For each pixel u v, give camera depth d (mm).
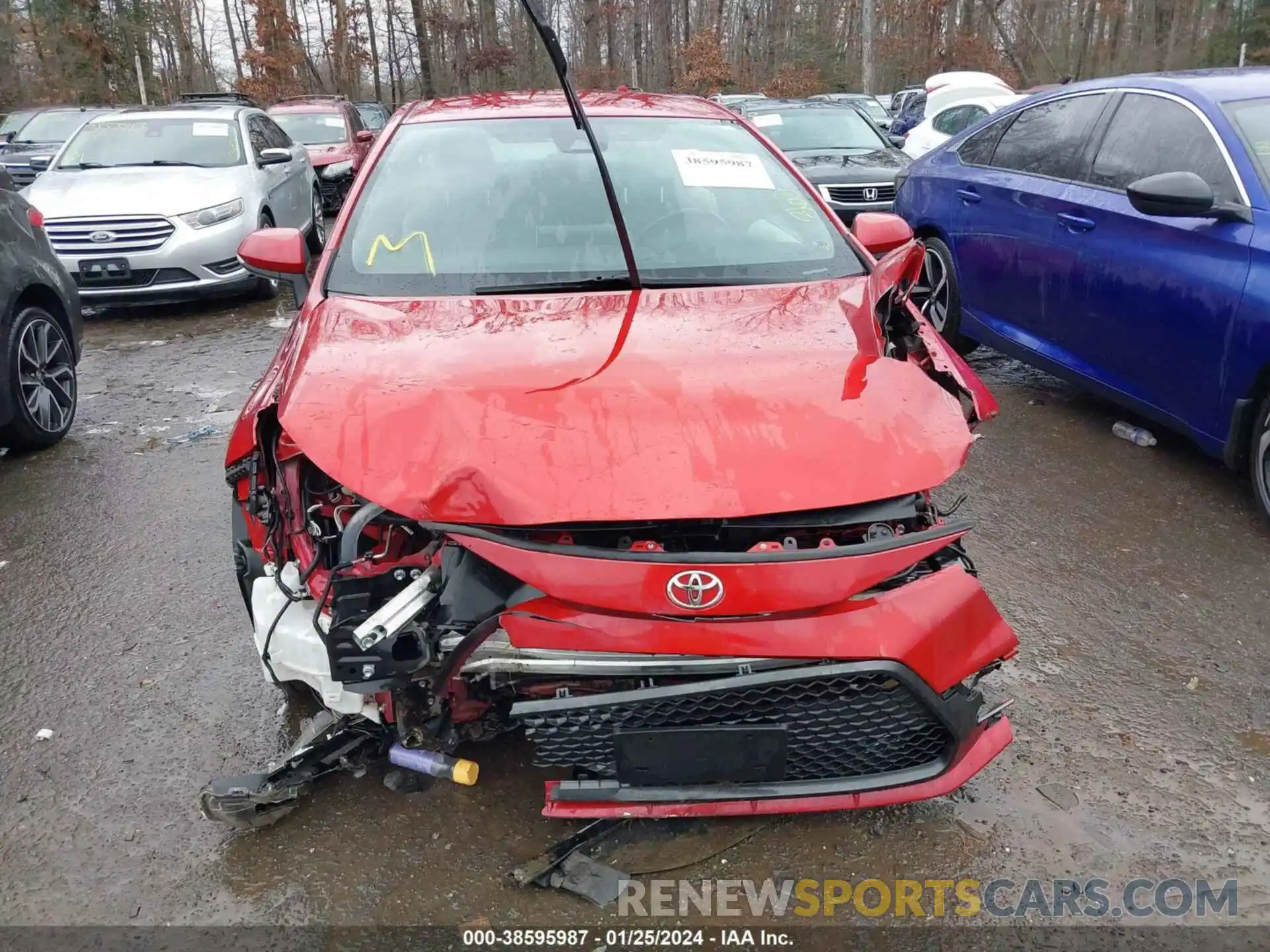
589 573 2158
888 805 2354
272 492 2578
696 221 3479
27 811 2686
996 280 5922
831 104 11719
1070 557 4105
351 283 3211
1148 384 4863
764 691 2213
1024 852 2561
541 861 2473
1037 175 5676
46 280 5434
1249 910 2395
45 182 8594
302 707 3111
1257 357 4184
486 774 2799
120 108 11555
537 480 2236
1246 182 4398
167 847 2559
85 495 4828
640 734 2219
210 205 8430
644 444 2316
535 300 3074
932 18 41719
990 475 4918
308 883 2439
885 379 2611
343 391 2482
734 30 44594
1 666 3363
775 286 3217
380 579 2289
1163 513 4504
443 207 3479
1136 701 3172
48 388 5457
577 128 3844
